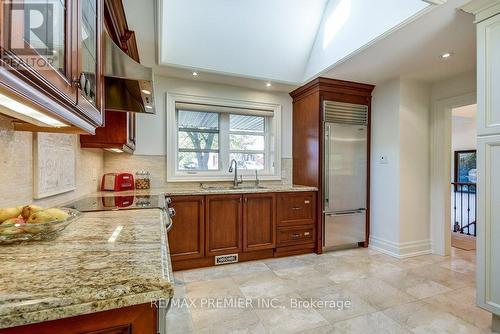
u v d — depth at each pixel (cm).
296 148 384
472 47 239
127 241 92
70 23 78
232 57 298
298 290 231
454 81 314
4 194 112
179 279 255
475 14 183
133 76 148
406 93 323
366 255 326
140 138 320
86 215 141
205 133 359
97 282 60
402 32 213
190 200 283
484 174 179
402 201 320
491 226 176
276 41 298
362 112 351
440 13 187
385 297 218
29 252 80
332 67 287
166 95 326
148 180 318
